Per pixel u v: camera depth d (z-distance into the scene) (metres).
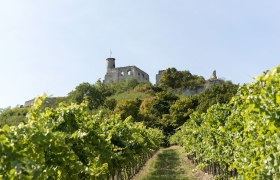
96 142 9.70
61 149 6.86
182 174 22.14
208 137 15.20
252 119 7.63
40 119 8.08
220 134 13.13
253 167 7.64
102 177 12.04
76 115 9.25
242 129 10.03
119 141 13.13
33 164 5.45
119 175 15.09
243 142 8.88
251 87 7.42
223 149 12.47
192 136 23.06
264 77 6.01
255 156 7.63
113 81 97.62
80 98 66.81
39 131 5.99
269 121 6.11
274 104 5.99
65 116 8.78
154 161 32.31
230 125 10.93
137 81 92.56
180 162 29.98
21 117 35.44
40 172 5.56
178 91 87.06
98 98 68.75
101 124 13.13
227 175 13.82
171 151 43.53
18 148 5.56
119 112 59.56
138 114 61.97
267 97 6.07
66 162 7.21
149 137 26.34
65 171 7.43
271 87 6.00
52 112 8.80
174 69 92.19
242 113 8.18
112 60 100.00
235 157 9.86
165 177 21.03
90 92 68.31
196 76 93.12
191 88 86.94
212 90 60.53
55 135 6.39
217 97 55.88
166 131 60.53
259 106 6.25
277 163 6.33
